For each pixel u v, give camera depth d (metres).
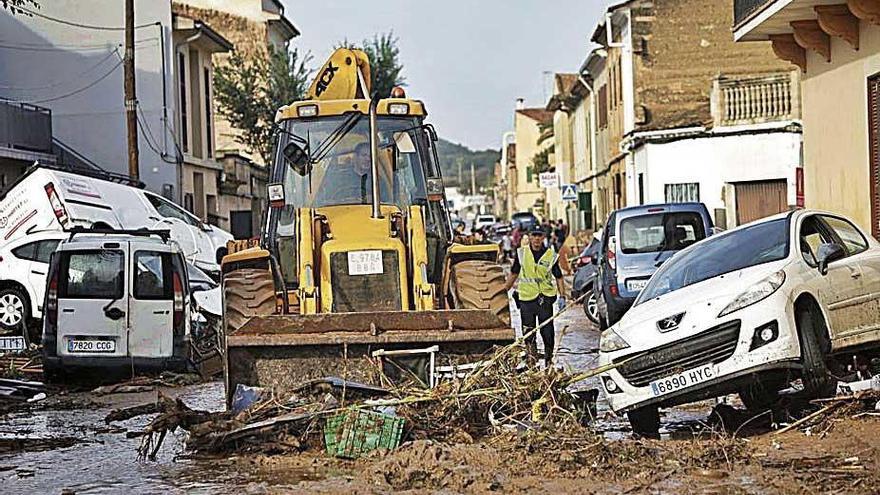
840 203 21.67
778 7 20.61
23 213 24.08
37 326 23.77
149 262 18.23
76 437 12.66
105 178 27.55
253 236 16.39
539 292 18.09
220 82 56.50
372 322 11.88
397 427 10.61
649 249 22.75
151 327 18.12
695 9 42.66
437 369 11.76
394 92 14.64
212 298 20.67
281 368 11.84
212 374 18.75
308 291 12.46
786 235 12.67
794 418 11.88
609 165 49.19
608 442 10.42
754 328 11.28
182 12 61.28
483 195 175.00
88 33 43.72
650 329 11.65
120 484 9.89
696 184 37.88
